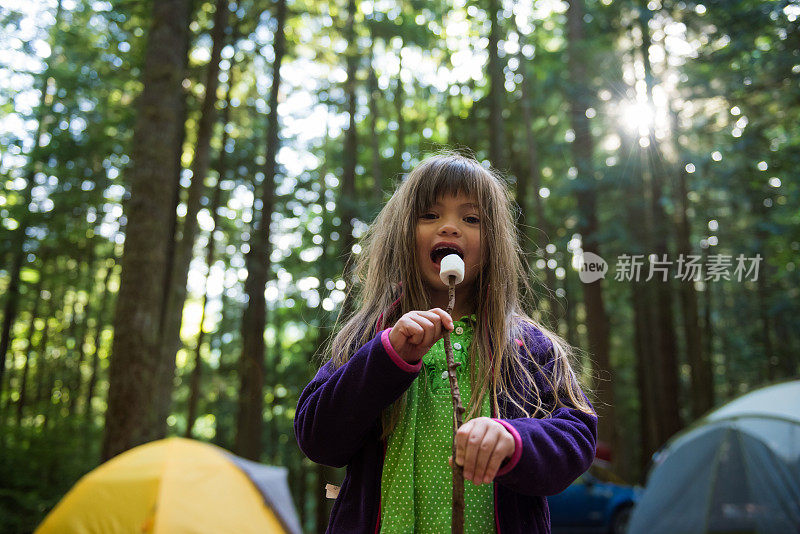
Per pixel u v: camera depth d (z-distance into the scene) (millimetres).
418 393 1459
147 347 8461
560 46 20172
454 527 1077
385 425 1430
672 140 14156
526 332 1545
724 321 22562
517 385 1441
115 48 16141
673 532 8445
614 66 14875
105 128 16391
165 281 14188
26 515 10008
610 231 13562
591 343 14578
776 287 17547
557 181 18859
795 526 7488
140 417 8258
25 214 16531
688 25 13148
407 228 1528
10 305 19859
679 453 8781
